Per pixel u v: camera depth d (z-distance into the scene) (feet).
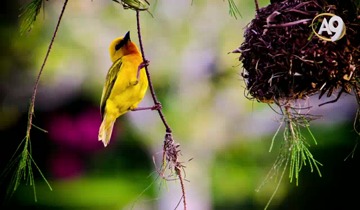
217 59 40.06
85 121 54.13
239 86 40.57
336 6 15.72
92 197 57.26
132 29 39.65
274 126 45.01
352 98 45.62
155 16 39.22
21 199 56.24
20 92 45.50
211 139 42.96
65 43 41.24
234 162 50.80
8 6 43.75
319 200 48.70
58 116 53.57
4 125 50.39
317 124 49.83
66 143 55.26
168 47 39.75
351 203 47.93
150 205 47.19
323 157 49.06
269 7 16.17
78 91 45.37
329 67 15.60
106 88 17.49
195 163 43.60
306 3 15.74
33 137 54.80
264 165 50.31
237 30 39.45
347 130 48.37
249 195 51.37
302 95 15.98
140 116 42.47
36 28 41.34
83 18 40.68
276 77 15.80
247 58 16.28
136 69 17.12
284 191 49.70
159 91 41.63
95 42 40.86
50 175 57.57
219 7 39.27
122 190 58.13
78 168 57.36
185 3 39.22
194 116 41.78
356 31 15.71
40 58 41.91
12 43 43.06
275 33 15.75
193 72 40.45
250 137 45.57
